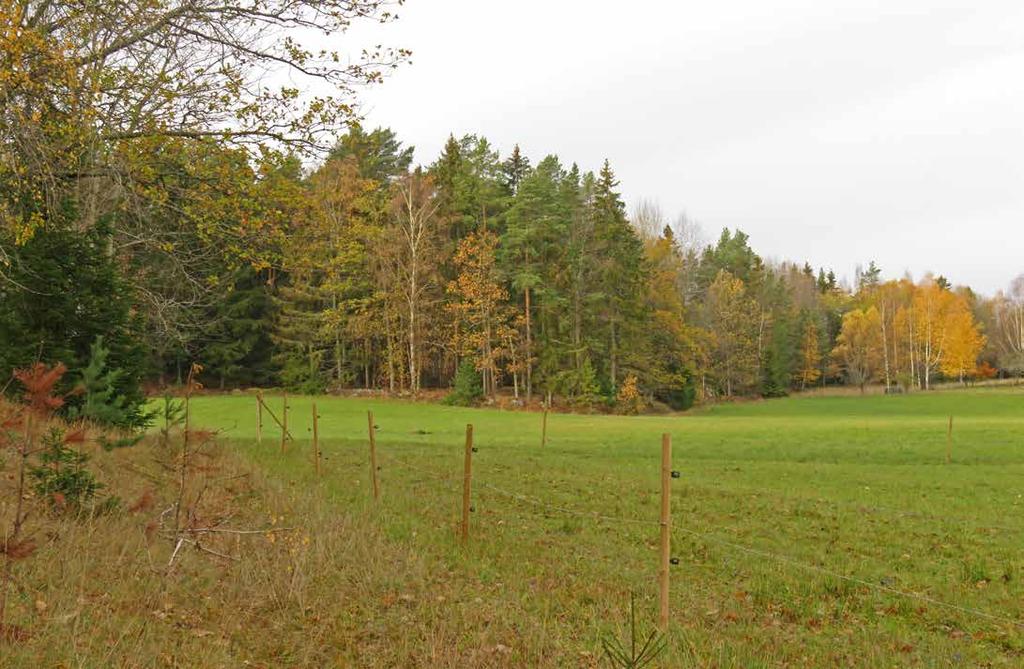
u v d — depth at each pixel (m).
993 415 63.03
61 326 15.74
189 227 16.08
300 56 14.91
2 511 7.61
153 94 14.41
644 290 67.50
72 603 6.10
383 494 14.09
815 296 116.00
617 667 5.89
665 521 7.16
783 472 21.28
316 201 16.59
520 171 79.50
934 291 102.56
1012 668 6.84
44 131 12.71
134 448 12.74
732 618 8.00
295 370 60.50
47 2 13.04
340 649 6.11
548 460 22.55
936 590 9.42
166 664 5.38
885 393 96.19
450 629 6.61
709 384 84.62
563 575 9.11
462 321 62.69
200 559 7.96
